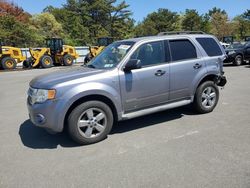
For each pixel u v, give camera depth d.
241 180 3.45
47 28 56.88
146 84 5.28
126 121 6.00
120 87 5.00
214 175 3.59
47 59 22.11
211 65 6.23
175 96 5.77
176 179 3.53
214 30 69.25
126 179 3.59
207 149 4.38
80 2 61.28
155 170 3.79
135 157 4.22
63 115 4.55
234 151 4.27
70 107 4.69
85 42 52.38
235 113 6.30
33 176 3.78
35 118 4.68
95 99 4.88
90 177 3.69
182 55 5.86
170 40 5.76
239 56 17.64
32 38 42.75
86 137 4.78
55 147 4.77
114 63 5.19
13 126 6.02
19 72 18.77
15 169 4.00
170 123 5.75
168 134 5.13
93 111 4.82
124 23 64.44
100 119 4.88
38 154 4.49
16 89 11.02
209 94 6.35
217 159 4.02
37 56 22.03
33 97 4.71
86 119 4.79
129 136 5.12
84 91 4.62
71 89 4.57
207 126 5.48
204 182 3.43
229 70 15.12
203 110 6.28
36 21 57.28
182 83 5.80
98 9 60.59
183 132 5.20
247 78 11.67
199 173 3.65
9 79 14.63
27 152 4.59
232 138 4.80
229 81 11.02
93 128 4.84
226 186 3.33
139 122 5.90
